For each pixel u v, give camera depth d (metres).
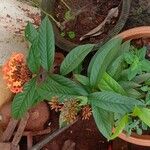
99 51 0.45
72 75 0.49
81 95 0.41
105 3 0.54
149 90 0.46
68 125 0.53
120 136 0.50
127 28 0.58
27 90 0.42
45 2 0.52
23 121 0.55
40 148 0.58
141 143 0.50
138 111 0.43
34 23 0.54
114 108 0.40
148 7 0.57
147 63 0.46
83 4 0.54
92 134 0.59
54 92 0.41
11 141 0.57
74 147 0.59
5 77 0.45
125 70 0.46
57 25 0.54
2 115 0.57
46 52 0.42
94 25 0.54
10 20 0.53
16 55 0.44
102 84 0.43
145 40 0.53
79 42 0.54
